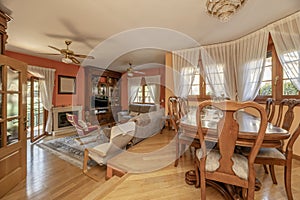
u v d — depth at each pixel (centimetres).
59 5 209
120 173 213
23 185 222
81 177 245
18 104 227
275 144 132
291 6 217
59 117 513
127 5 212
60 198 196
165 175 195
